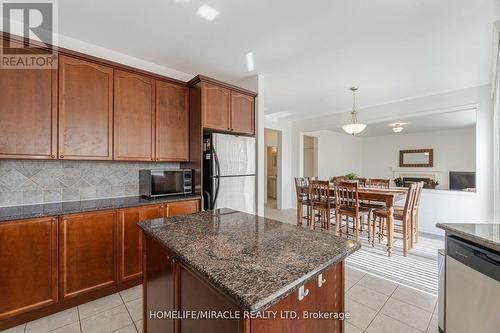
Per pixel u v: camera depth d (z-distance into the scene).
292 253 1.08
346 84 3.60
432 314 1.99
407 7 1.88
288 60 2.83
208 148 2.87
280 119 6.24
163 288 1.31
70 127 2.12
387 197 3.30
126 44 2.47
